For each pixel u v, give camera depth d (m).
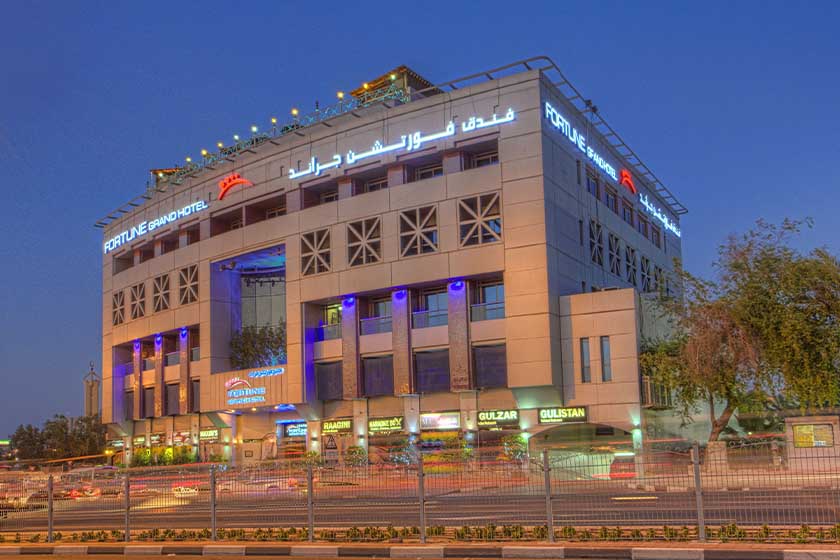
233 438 68.56
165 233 75.50
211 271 69.81
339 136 61.41
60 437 108.75
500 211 53.22
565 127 56.66
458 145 55.66
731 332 41.41
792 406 43.31
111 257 83.38
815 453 26.06
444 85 57.09
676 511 17.80
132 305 78.94
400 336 56.72
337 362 61.31
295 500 22.58
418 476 18.69
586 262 57.53
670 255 81.81
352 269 58.91
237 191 68.19
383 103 60.97
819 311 40.09
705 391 44.03
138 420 79.00
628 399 49.69
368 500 21.61
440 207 55.44
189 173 73.38
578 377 51.34
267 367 63.84
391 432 57.50
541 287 51.31
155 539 21.80
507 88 54.22
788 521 16.72
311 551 18.45
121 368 82.19
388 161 58.38
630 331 50.25
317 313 62.91
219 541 20.58
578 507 18.73
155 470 52.62
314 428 61.91
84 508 26.42
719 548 14.97
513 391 52.16
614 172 66.44
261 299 77.62
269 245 64.69
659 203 80.06
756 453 21.23
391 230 57.38
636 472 19.36
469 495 20.38
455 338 54.19
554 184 53.69
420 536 18.58
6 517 26.64
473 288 55.06
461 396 54.53
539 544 16.83
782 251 41.91
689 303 43.66
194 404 71.31
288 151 64.56
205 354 69.25
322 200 64.25
